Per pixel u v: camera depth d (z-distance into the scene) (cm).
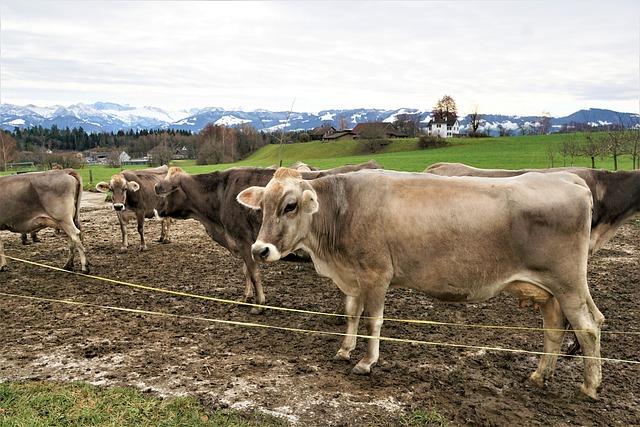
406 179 570
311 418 494
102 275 1066
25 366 612
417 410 509
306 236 592
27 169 6316
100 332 726
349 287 612
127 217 1348
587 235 515
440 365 621
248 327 754
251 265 832
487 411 511
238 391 546
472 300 556
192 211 951
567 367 621
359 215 566
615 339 697
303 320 788
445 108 12181
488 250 525
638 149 3234
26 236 1410
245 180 855
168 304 864
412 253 547
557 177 542
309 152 8294
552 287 523
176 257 1252
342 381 574
